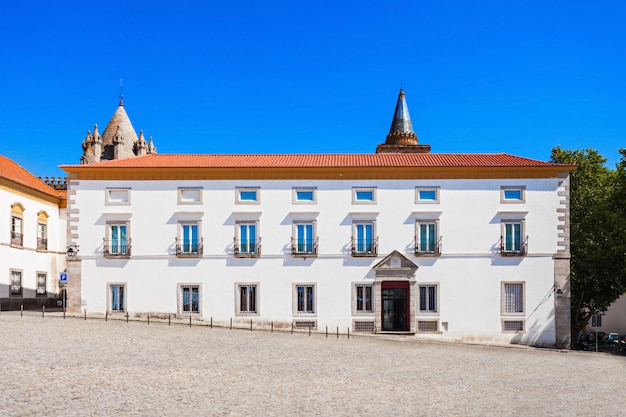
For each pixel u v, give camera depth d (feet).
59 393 53.26
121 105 234.99
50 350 77.10
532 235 129.08
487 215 129.39
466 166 128.88
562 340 126.93
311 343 102.58
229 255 129.08
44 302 154.61
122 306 128.36
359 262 128.57
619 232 148.46
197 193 130.52
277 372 70.49
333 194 130.11
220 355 81.97
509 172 130.11
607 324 198.59
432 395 60.64
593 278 161.07
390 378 70.18
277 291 128.16
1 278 134.92
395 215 129.59
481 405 56.80
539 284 128.06
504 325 127.34
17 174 152.76
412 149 205.57
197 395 55.57
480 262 128.47
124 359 73.72
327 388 61.87
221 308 128.06
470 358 94.79
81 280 128.47
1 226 134.82
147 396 54.13
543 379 75.77
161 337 97.19
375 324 126.82
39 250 152.25
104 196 130.11
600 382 75.41
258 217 129.70
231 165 131.54
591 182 171.32
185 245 129.59
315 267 128.57
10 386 54.75
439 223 129.18
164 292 128.47
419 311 127.54
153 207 130.00
